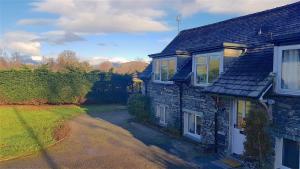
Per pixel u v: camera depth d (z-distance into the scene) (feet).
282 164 38.96
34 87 120.06
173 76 66.59
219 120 50.85
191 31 83.76
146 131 71.77
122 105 126.72
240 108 46.96
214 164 45.52
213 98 50.44
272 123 39.45
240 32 59.88
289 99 37.19
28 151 52.85
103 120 88.28
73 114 99.60
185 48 73.61
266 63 43.55
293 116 36.70
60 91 122.31
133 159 49.24
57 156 51.08
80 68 155.63
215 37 66.64
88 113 103.14
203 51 55.57
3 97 117.91
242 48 50.75
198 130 60.29
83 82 125.90
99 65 273.33
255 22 59.36
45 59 228.02
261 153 39.47
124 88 133.90
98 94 128.98
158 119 77.41
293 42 36.52
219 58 51.65
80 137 65.57
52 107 116.88
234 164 44.60
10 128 74.13
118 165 46.21
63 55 228.84
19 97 119.24
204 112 55.57
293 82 36.83
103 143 60.23
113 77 131.95
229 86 45.50
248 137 40.70
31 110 108.17
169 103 70.79
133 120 87.20
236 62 50.03
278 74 38.65
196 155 50.70
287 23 49.70
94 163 47.29
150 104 82.12
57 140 61.93
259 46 49.11
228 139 48.67
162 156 50.60
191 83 59.41
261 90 38.70
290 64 37.24
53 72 122.11
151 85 81.76
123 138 64.44
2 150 53.16
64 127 76.02
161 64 75.56
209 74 54.60
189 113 62.90
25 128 74.13
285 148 38.63
